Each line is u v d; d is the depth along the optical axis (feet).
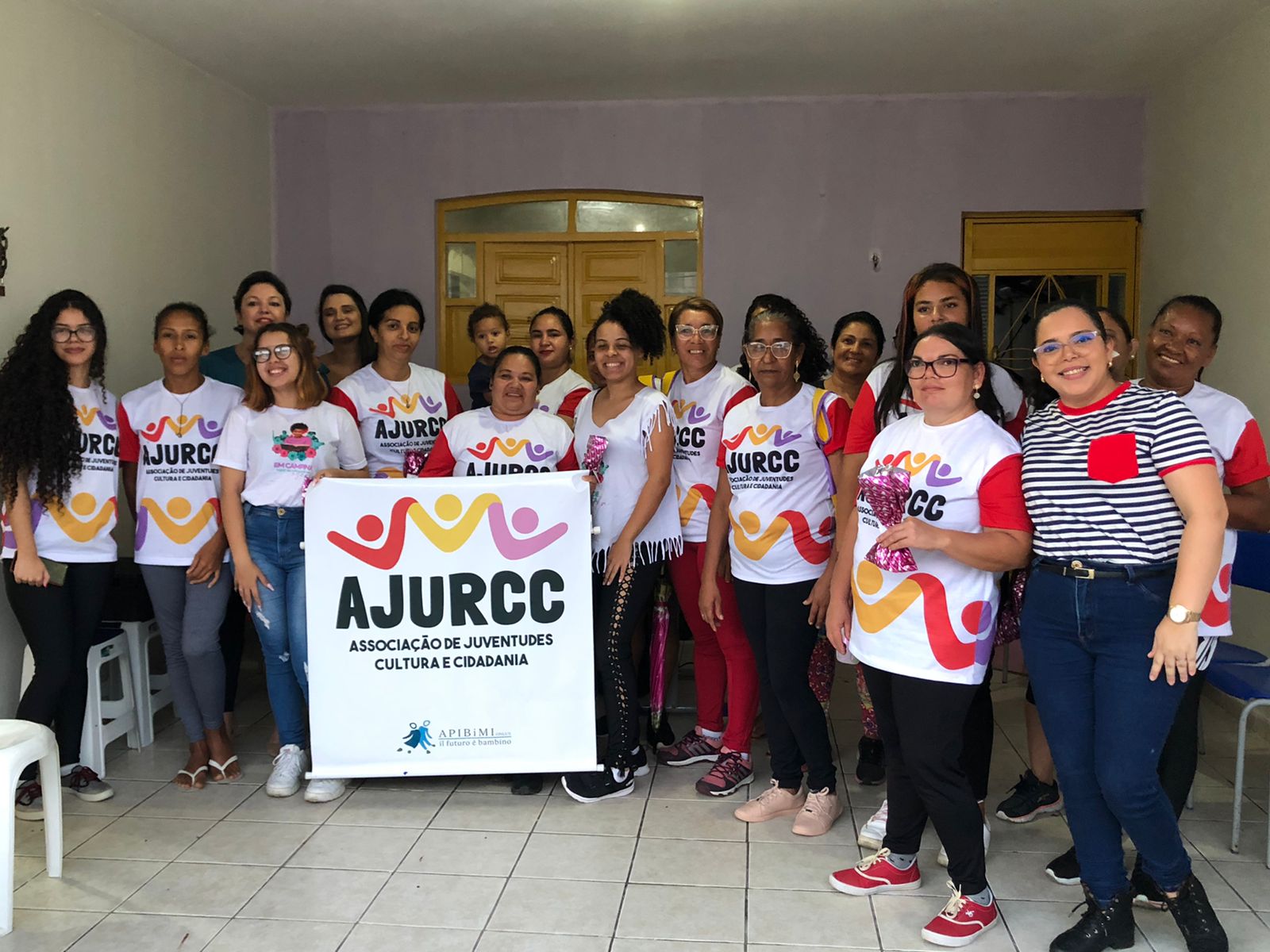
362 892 8.18
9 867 7.56
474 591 9.87
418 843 9.09
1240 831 9.11
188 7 12.96
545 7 13.12
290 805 9.95
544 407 12.75
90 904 8.00
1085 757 6.93
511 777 10.66
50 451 9.61
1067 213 17.37
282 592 10.22
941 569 7.12
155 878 8.43
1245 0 12.92
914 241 17.39
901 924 7.66
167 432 10.34
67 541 9.85
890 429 7.66
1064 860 8.34
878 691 7.70
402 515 9.84
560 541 9.86
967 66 15.64
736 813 9.61
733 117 17.44
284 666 10.34
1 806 7.58
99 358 10.19
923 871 8.50
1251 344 13.43
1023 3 13.05
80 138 12.59
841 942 7.42
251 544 10.12
